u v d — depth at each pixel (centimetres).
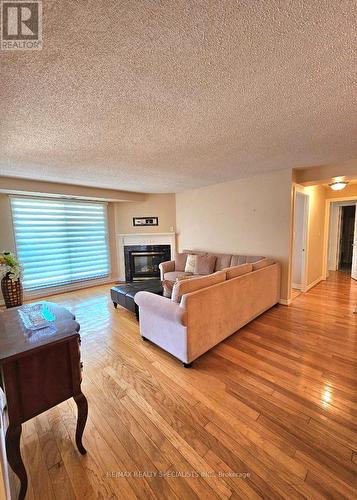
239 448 132
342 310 340
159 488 113
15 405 105
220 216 450
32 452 133
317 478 115
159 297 236
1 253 384
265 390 178
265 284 320
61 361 118
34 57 109
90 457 129
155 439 139
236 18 92
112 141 221
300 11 90
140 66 119
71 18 91
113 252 563
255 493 110
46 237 448
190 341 204
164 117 175
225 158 283
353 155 280
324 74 128
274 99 153
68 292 476
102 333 283
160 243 555
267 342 250
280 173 353
